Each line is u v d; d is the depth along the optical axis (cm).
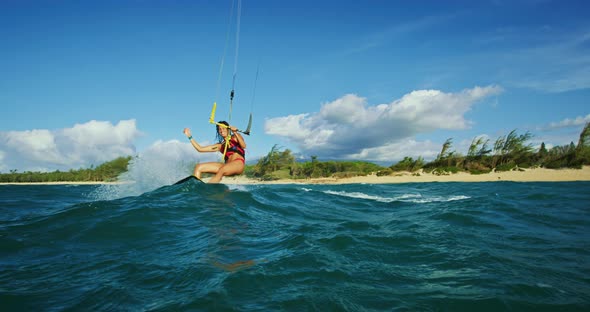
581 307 244
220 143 817
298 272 293
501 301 251
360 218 611
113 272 291
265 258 326
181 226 442
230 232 425
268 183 3419
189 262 311
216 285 258
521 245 422
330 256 343
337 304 236
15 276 286
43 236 396
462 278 298
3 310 225
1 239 386
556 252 391
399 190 1511
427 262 343
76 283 270
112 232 409
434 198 1027
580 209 738
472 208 718
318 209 700
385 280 289
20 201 819
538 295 265
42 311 224
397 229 496
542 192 1199
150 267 300
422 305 242
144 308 224
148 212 491
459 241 430
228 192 693
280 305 230
